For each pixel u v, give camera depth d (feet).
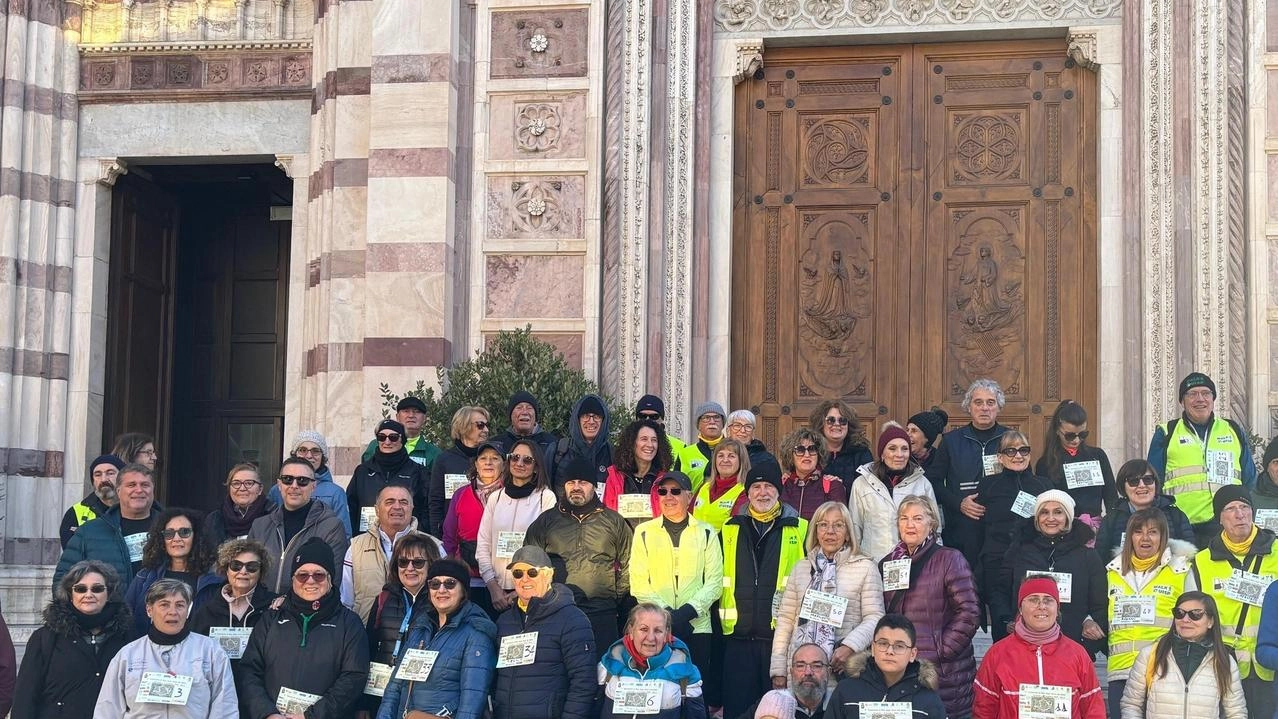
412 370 48.34
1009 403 48.98
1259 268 45.21
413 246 48.91
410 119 49.42
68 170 54.95
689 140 49.73
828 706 29.30
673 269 49.11
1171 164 46.44
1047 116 49.83
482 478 35.78
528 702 30.25
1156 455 38.91
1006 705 29.63
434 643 30.83
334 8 52.26
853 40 50.78
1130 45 47.85
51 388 53.93
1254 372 44.88
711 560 33.32
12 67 53.72
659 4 50.06
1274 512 35.47
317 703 30.50
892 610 31.94
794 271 50.57
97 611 31.35
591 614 33.12
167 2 55.16
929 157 50.31
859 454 37.63
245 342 63.62
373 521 35.19
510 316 49.29
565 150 49.70
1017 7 49.55
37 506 53.11
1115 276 47.88
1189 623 30.32
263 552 32.19
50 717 30.94
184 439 63.21
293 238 53.98
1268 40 46.16
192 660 30.25
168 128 55.06
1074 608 32.96
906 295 49.85
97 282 55.01
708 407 39.78
